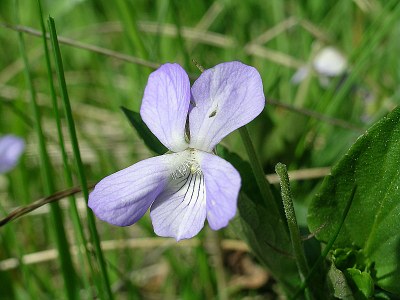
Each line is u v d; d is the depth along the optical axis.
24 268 0.08
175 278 0.09
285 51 0.13
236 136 0.09
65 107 0.06
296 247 0.06
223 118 0.05
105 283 0.07
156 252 0.09
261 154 0.10
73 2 0.14
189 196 0.05
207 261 0.09
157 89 0.06
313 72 0.12
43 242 0.10
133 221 0.05
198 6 0.14
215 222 0.05
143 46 0.10
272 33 0.13
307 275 0.06
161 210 0.05
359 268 0.06
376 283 0.06
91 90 0.14
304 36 0.13
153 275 0.10
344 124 0.10
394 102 0.10
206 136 0.05
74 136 0.06
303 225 0.07
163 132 0.06
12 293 0.09
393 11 0.10
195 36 0.12
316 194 0.06
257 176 0.06
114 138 0.12
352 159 0.06
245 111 0.05
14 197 0.11
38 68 0.13
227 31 0.14
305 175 0.09
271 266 0.06
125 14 0.10
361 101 0.11
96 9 0.15
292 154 0.10
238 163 0.07
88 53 0.14
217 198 0.05
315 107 0.11
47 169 0.08
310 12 0.14
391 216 0.06
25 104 0.12
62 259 0.07
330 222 0.06
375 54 0.12
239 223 0.06
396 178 0.06
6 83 0.14
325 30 0.13
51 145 0.11
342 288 0.06
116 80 0.13
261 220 0.06
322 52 0.12
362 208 0.06
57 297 0.09
